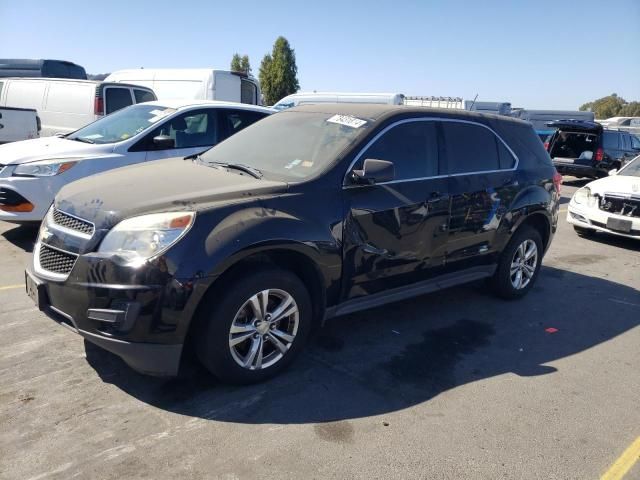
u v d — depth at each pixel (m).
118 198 3.38
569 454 3.05
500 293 5.51
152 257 3.03
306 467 2.78
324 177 3.78
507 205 5.12
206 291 3.20
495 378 3.89
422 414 3.35
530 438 3.18
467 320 4.98
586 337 4.79
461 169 4.77
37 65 16.55
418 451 2.97
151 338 3.05
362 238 3.91
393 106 4.57
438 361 4.10
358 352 4.15
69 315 3.16
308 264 3.65
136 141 6.73
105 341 3.07
